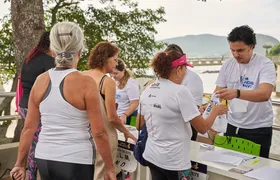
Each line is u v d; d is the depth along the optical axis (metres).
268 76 2.19
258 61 2.29
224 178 1.83
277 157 3.04
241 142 2.24
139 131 1.93
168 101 1.61
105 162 1.64
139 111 1.91
